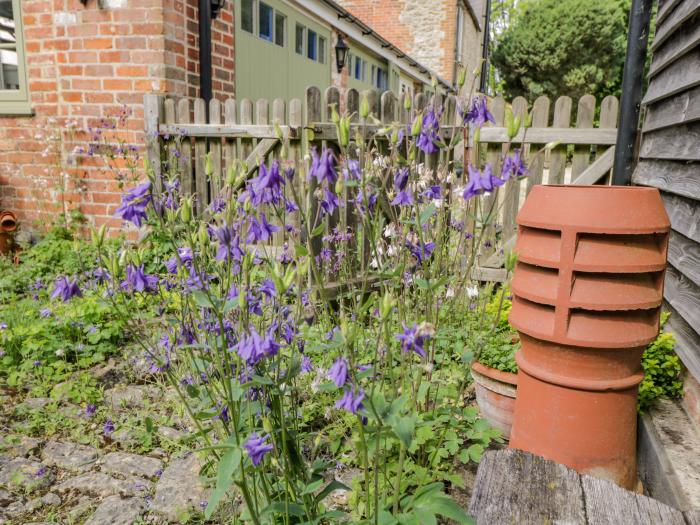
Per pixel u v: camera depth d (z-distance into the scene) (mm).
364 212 1749
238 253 1572
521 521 1432
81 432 2773
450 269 2863
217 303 1528
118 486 2371
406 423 1316
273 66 8398
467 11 20047
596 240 1887
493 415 2703
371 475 2244
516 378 2562
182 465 2484
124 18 5008
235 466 1312
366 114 1806
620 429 2020
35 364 3258
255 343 1339
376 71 15492
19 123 5570
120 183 4918
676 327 2758
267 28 8062
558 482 1599
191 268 1785
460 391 2082
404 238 2010
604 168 4141
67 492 2357
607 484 1590
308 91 4270
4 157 5680
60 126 5418
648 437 2307
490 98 4316
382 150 4293
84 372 3355
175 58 5129
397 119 4422
